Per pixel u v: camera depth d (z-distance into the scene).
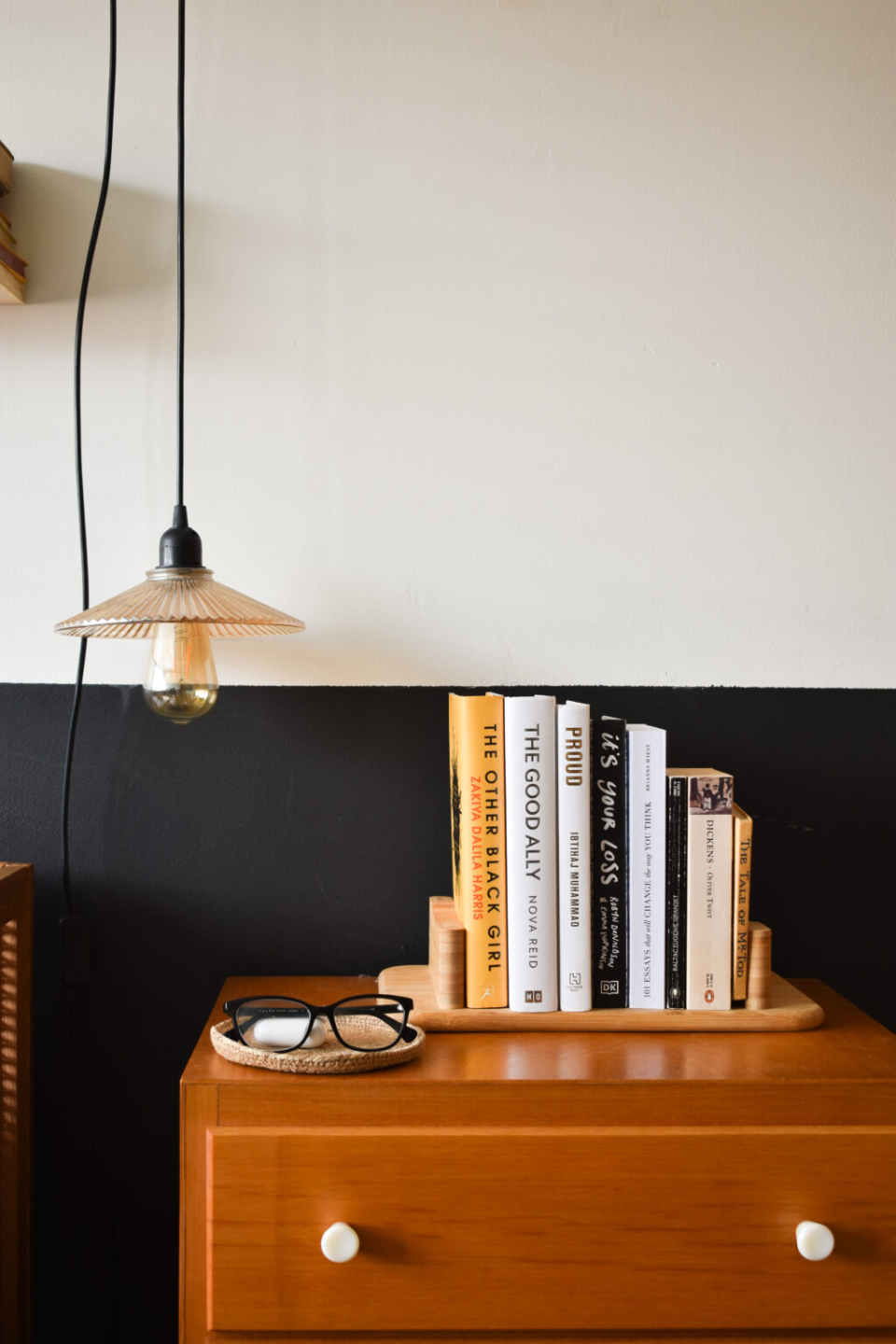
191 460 1.08
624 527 1.09
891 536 1.09
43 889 1.07
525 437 1.09
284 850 1.08
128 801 1.07
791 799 1.10
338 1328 0.77
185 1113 0.77
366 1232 0.77
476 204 1.09
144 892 1.07
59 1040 1.06
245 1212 0.76
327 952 1.08
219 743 1.07
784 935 1.10
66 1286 1.05
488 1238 0.77
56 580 1.07
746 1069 0.80
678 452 1.10
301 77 1.08
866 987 1.10
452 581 1.09
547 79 1.09
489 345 1.09
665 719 1.10
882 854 1.09
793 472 1.09
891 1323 0.78
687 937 0.89
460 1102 0.77
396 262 1.08
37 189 1.06
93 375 1.07
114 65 1.04
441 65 1.08
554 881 0.88
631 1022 0.88
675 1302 0.77
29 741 1.07
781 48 1.10
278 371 1.08
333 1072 0.77
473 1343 0.77
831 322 1.09
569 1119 0.77
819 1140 0.77
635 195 1.09
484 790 0.88
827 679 1.09
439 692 1.09
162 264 1.08
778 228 1.10
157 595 0.85
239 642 1.08
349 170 1.08
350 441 1.08
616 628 1.09
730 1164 0.77
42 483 1.07
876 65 1.10
